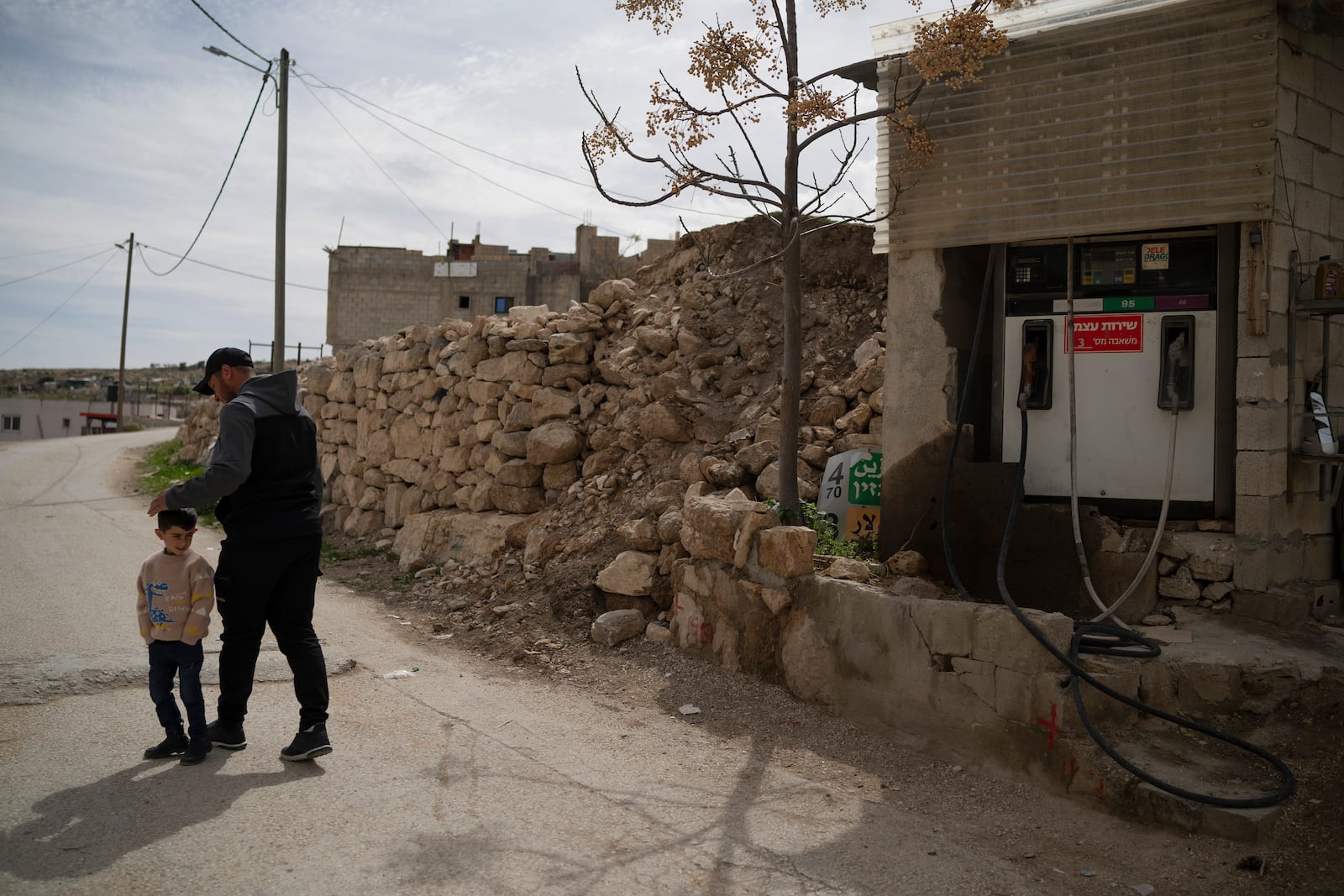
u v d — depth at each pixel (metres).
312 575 4.43
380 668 6.02
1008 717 4.35
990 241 5.88
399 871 3.29
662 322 9.37
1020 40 5.75
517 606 7.24
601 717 5.17
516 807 3.88
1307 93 5.33
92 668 5.36
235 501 4.27
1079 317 5.74
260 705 5.05
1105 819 3.90
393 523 11.27
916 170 6.15
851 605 5.04
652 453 8.38
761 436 7.61
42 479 18.64
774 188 6.11
